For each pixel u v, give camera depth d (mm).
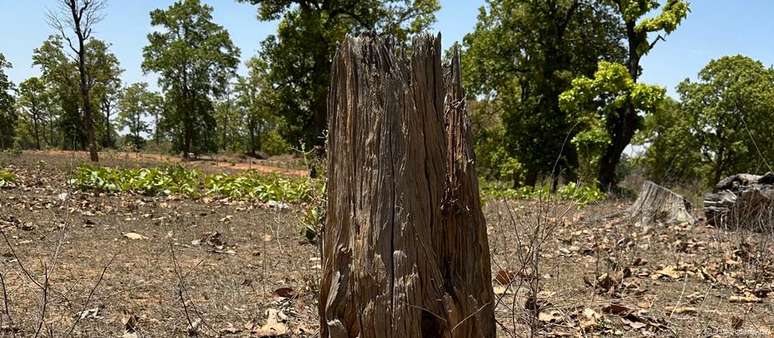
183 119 49844
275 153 51188
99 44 41188
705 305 5383
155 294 5066
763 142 35375
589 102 21297
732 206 9719
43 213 8984
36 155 25281
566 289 5746
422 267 2811
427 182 2893
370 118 2848
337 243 2949
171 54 48188
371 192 2832
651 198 10836
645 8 20094
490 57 26375
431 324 2896
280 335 4219
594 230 9617
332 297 2914
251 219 9812
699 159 37531
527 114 25906
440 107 2986
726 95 35969
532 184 25938
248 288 5387
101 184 12055
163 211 10242
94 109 53656
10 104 50656
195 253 6949
